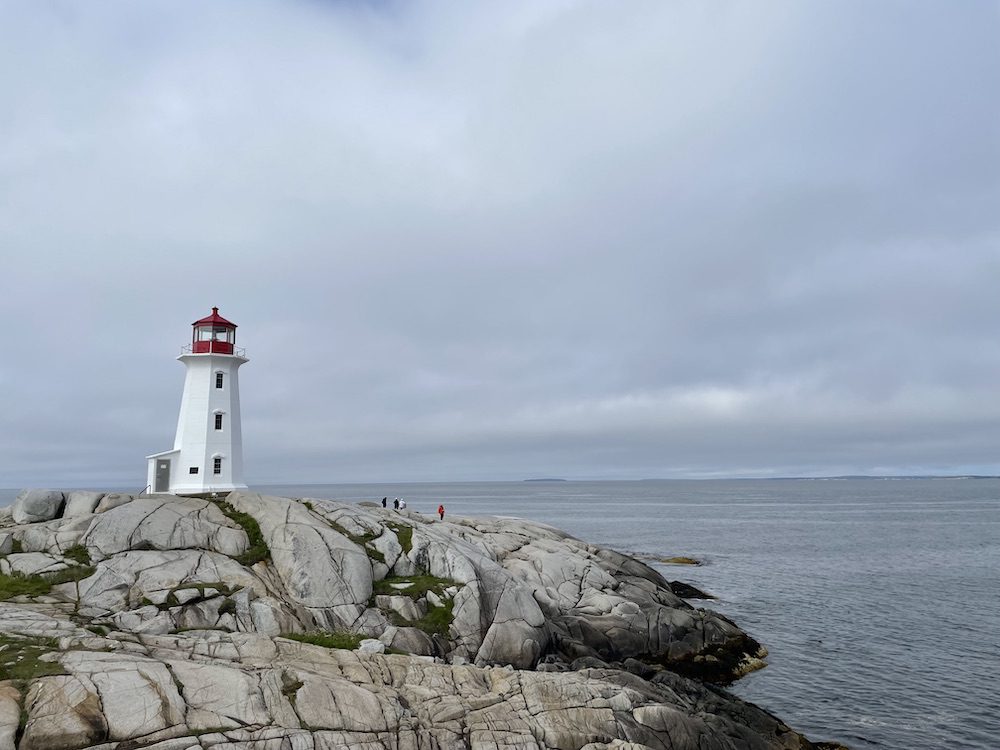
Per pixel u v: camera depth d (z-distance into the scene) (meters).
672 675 33.47
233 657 21.66
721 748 25.83
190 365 45.34
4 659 18.77
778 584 67.00
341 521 35.38
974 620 52.38
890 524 135.75
